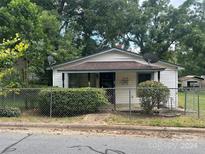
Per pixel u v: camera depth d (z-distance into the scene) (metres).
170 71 18.91
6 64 14.05
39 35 19.44
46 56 21.84
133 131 9.63
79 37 36.59
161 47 37.41
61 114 12.36
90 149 7.03
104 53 18.98
